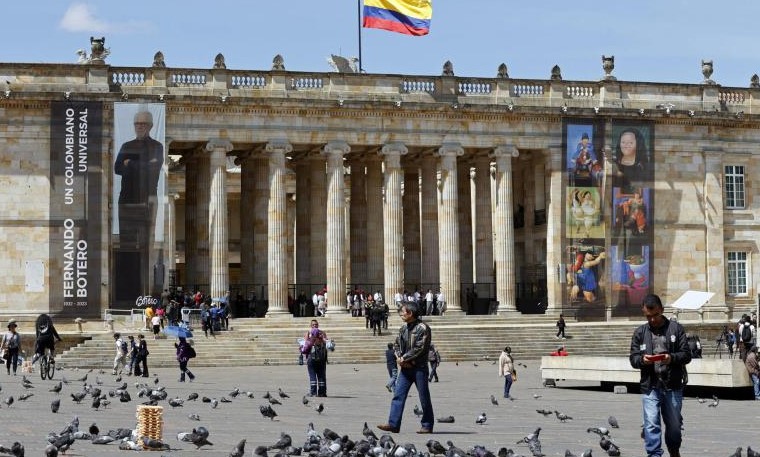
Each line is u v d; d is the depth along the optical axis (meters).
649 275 86.12
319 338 46.31
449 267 84.38
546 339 78.19
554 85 87.12
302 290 89.31
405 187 92.88
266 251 85.75
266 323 78.88
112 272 79.31
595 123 85.88
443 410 41.22
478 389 52.75
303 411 39.00
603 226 85.50
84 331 75.94
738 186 91.56
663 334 24.69
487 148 85.94
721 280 90.00
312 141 82.81
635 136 86.50
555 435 32.12
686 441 31.72
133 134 77.94
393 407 31.42
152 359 69.19
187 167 88.06
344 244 83.31
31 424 31.36
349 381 57.44
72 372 62.72
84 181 77.94
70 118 77.94
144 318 75.81
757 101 91.69
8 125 78.19
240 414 36.75
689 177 89.75
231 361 70.50
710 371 48.03
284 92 82.62
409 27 84.56
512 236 85.62
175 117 80.62
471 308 87.81
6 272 77.81
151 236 77.81
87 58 90.38
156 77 80.62
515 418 38.00
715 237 90.00
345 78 83.94
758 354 48.62
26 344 75.06
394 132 84.06
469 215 92.50
